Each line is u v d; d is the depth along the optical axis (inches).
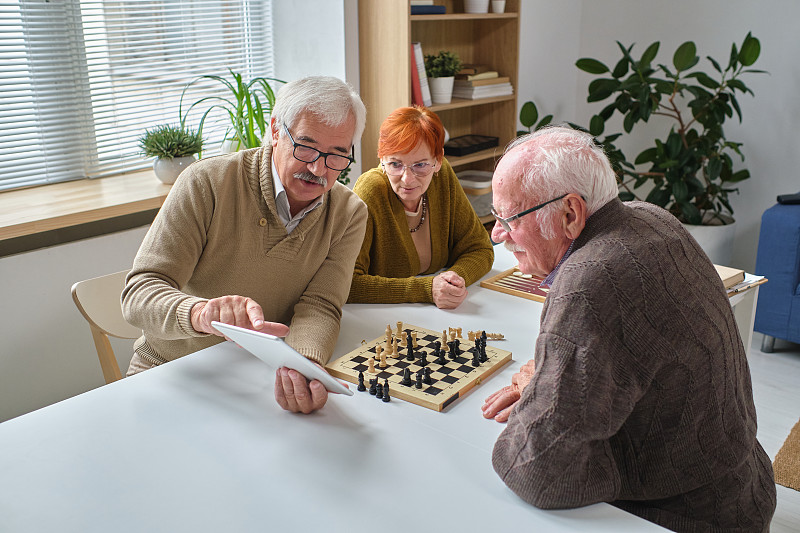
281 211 68.2
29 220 95.0
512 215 49.6
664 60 173.2
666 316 44.9
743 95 162.1
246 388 58.8
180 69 126.3
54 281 102.7
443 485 46.1
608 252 45.4
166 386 59.0
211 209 65.8
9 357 100.0
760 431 109.0
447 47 150.0
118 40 118.0
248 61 136.0
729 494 48.4
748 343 89.4
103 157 120.4
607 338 43.7
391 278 78.9
